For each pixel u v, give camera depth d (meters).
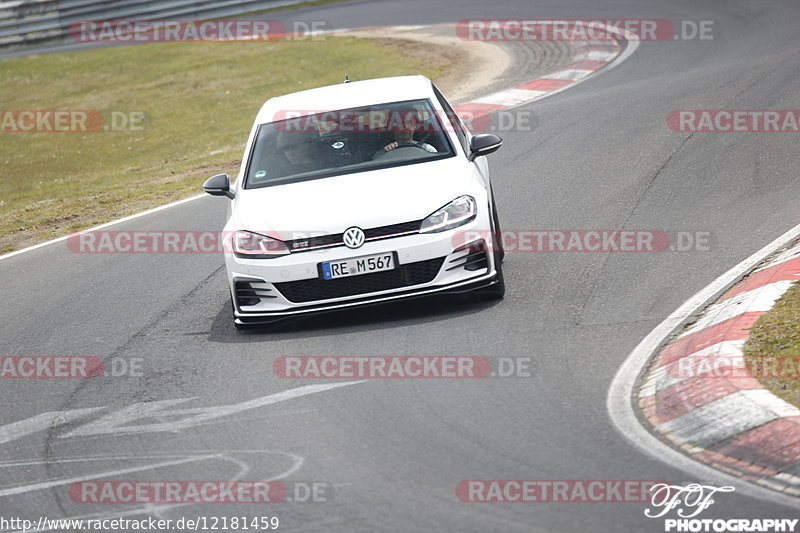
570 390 19.58
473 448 17.33
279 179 26.75
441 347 22.80
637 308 24.14
